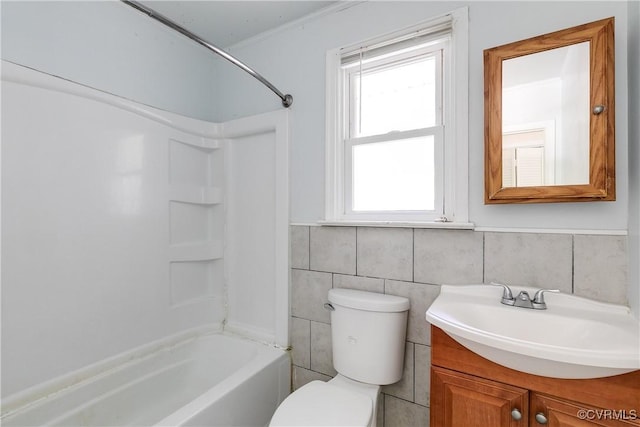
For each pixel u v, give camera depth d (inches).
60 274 50.7
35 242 47.9
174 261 69.0
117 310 58.3
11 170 45.5
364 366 50.8
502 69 43.9
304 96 65.4
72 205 52.2
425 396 51.5
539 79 41.9
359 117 61.6
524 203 43.1
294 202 66.5
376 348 50.0
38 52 48.9
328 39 62.6
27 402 46.5
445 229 50.1
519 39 44.9
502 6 46.2
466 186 48.4
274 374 60.9
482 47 47.5
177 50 71.0
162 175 66.6
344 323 53.0
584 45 39.4
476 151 47.9
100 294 55.9
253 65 73.1
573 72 40.0
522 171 42.7
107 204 57.1
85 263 53.9
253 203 73.9
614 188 37.6
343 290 57.6
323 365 62.6
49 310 49.3
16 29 46.6
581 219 41.2
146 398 59.9
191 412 43.8
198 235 75.1
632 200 37.4
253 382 55.2
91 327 54.5
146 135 63.6
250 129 71.9
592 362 27.4
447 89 52.4
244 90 74.5
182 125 69.9
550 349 28.9
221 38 72.3
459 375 36.8
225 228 77.7
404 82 57.3
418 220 54.2
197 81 75.5
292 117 66.9
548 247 43.1
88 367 53.8
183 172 71.4
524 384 32.9
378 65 59.1
